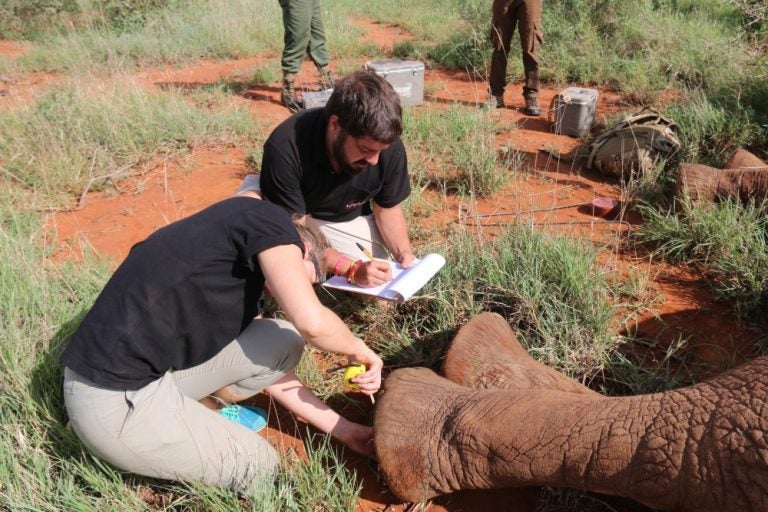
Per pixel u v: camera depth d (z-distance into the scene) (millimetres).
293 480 2416
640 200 4473
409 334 3316
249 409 2824
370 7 12758
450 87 7898
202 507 2334
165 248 2188
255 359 2508
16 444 2508
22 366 2723
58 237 4473
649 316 3400
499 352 2734
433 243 3857
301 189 3066
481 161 4906
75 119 5832
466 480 2297
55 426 2525
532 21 6375
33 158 5262
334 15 11750
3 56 10148
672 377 2936
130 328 2154
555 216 4500
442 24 10867
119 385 2188
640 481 1976
